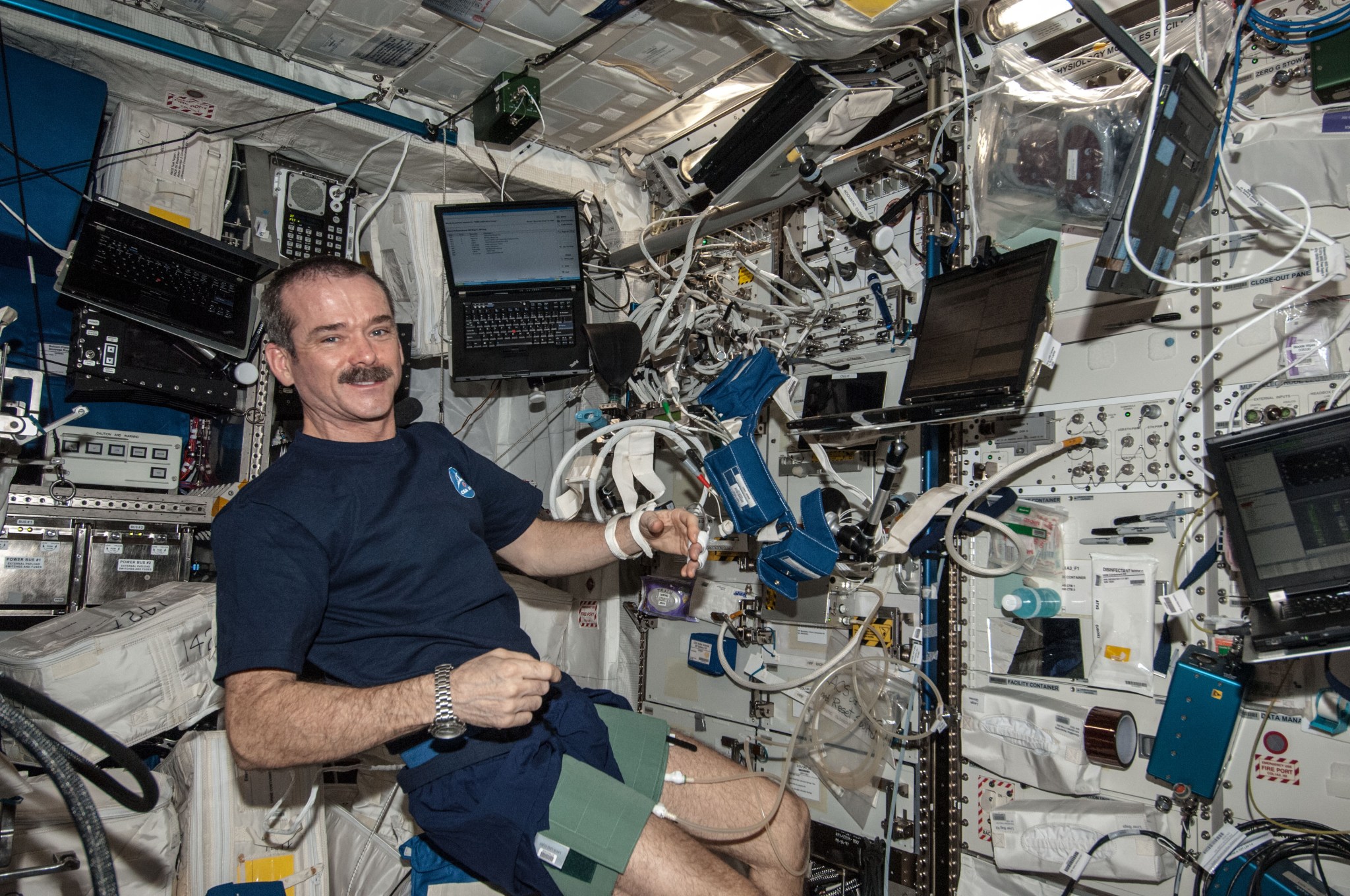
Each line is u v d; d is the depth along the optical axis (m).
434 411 3.73
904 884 2.58
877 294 2.82
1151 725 2.20
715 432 2.84
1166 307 2.28
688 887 1.68
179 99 3.01
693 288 3.37
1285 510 1.83
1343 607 1.69
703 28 2.86
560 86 3.25
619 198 3.89
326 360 1.87
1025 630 2.46
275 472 1.87
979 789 2.51
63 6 2.64
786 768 2.12
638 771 1.95
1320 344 2.01
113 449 2.93
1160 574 2.23
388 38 2.97
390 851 2.63
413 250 3.45
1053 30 2.53
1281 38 2.12
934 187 2.63
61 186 2.74
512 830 1.70
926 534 2.56
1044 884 2.33
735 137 2.91
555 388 3.71
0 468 2.42
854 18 2.32
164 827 2.27
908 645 2.65
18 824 2.08
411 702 1.50
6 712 1.25
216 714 2.79
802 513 2.59
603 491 3.00
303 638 1.67
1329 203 2.03
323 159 3.49
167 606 2.48
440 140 3.42
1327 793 1.92
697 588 3.29
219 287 3.05
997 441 2.60
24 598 2.71
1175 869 2.11
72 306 3.00
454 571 1.89
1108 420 2.36
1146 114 1.86
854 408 2.71
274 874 2.49
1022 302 2.22
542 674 1.52
